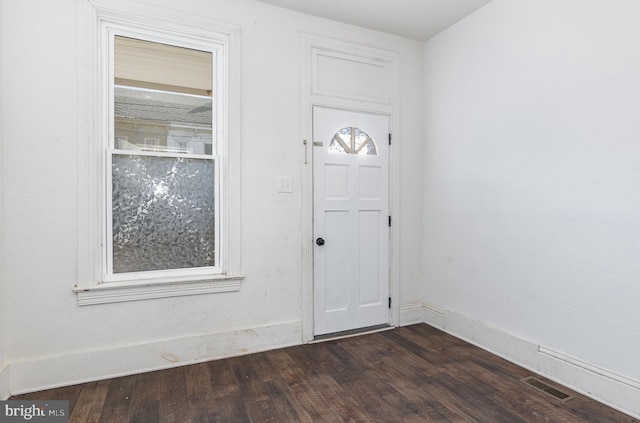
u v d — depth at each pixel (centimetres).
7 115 205
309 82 287
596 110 204
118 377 229
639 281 186
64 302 218
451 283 309
